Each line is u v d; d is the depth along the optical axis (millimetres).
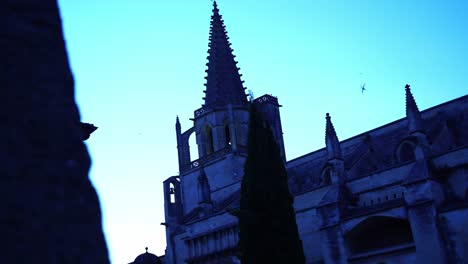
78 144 8977
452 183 60062
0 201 7875
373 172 67250
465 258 55188
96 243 8602
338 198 65438
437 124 73500
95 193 8984
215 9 110250
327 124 72438
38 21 9055
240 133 98375
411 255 59344
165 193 94125
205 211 85688
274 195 42594
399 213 60062
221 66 103688
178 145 105875
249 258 41438
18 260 7797
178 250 89688
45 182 8375
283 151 100438
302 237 71062
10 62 8570
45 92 8781
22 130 8367
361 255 62094
